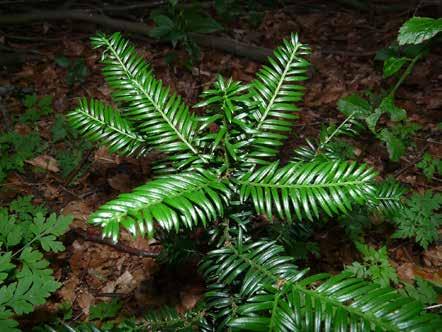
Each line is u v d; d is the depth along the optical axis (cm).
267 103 172
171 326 178
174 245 191
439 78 452
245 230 163
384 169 343
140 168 361
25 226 290
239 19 622
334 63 507
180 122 164
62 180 355
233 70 497
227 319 150
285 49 176
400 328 111
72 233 307
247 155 162
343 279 133
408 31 177
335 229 289
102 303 261
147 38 569
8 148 382
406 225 264
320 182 139
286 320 119
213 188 149
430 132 383
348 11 642
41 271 204
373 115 232
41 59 531
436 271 271
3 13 632
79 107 186
